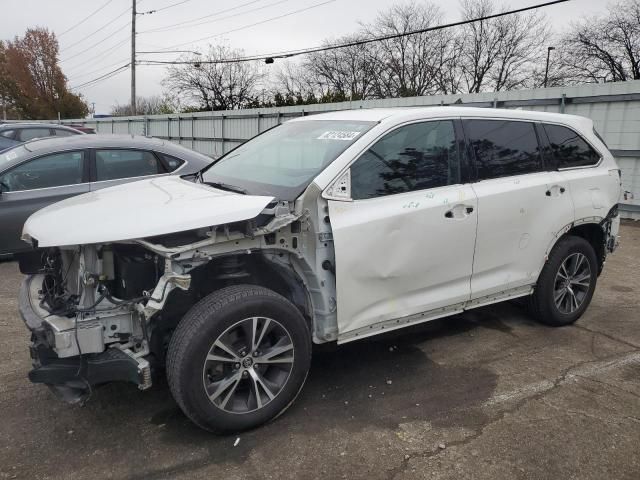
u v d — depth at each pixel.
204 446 2.97
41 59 59.00
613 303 5.44
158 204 3.08
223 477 2.72
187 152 7.20
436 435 3.09
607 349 4.30
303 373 3.22
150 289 2.94
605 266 6.94
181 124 24.44
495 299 4.23
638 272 6.66
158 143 7.09
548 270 4.47
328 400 3.48
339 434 3.09
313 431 3.12
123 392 3.56
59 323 2.75
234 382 2.99
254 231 2.98
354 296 3.35
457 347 4.32
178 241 2.89
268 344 3.15
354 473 2.75
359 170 3.39
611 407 3.39
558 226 4.38
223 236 2.96
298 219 3.17
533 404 3.43
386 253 3.42
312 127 4.09
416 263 3.58
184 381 2.81
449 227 3.69
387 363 4.03
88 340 2.73
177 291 3.10
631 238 8.70
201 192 3.38
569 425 3.19
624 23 34.34
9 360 4.00
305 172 3.43
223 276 3.19
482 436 3.07
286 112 17.72
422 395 3.55
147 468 2.78
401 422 3.22
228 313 2.88
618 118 9.98
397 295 3.58
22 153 6.40
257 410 3.07
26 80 58.47
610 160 4.91
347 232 3.25
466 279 3.94
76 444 2.99
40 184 6.28
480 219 3.86
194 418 2.89
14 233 6.17
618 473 2.76
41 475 2.72
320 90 47.34
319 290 3.29
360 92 45.03
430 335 4.57
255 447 2.97
